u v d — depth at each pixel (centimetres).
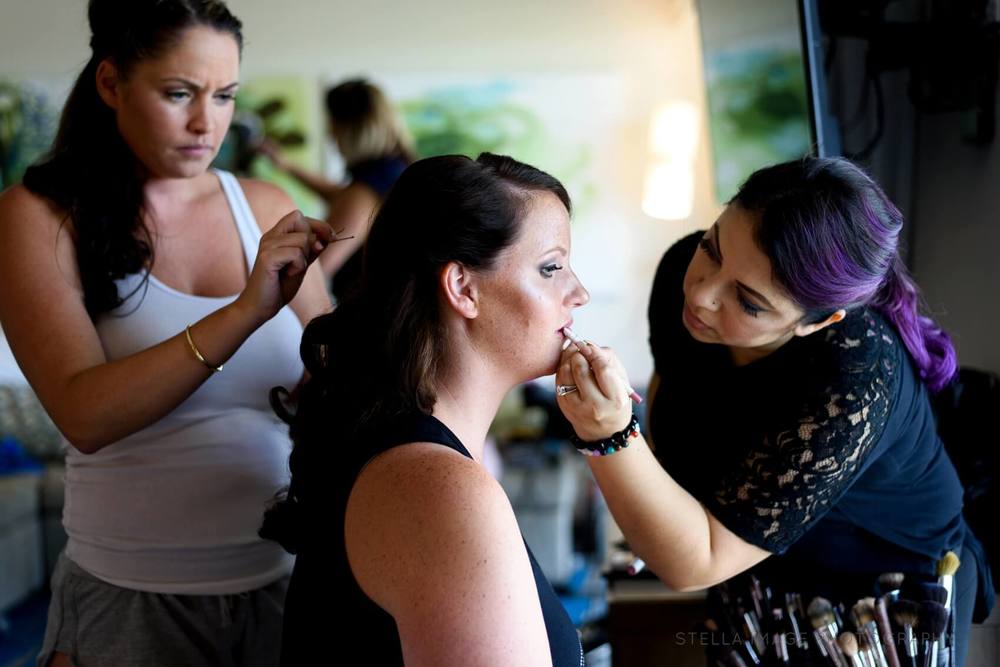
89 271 130
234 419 138
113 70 129
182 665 135
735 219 122
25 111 496
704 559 126
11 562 414
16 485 431
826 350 128
